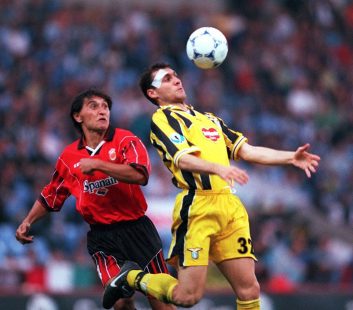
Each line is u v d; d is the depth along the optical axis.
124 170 28.50
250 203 63.88
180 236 28.95
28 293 45.91
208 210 28.44
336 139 78.75
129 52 78.56
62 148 65.75
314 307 50.16
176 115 29.09
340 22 93.44
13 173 61.09
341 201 70.50
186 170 27.92
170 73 30.03
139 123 69.88
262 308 49.53
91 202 30.09
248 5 90.31
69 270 53.66
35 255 54.84
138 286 29.19
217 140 29.12
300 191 68.38
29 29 78.12
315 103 82.06
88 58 76.50
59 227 56.78
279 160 29.20
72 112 30.27
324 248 62.84
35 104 68.94
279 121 77.75
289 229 62.75
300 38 89.31
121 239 30.31
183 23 85.31
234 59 83.69
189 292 28.38
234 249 28.77
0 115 66.56
